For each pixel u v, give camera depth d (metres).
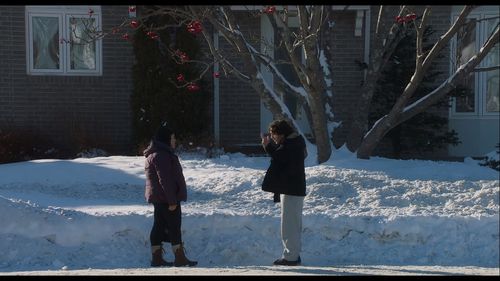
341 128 16.41
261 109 18.47
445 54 17.83
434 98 13.45
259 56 13.95
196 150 15.79
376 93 17.19
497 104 18.61
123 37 14.15
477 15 18.23
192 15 12.74
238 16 17.92
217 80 18.03
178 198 8.78
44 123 18.22
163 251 9.47
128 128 18.47
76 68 18.44
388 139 17.78
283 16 15.67
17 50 18.11
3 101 18.08
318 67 12.91
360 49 18.22
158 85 16.67
